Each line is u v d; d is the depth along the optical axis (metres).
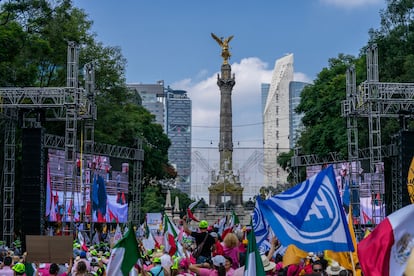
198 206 108.88
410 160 44.25
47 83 61.22
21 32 50.72
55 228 51.56
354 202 50.38
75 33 59.34
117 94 69.12
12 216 46.38
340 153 62.16
